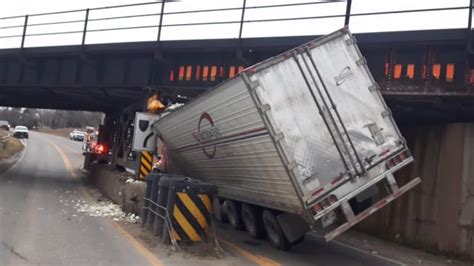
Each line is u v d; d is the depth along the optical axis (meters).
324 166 9.99
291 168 9.77
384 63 14.65
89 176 31.97
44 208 15.76
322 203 9.81
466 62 13.19
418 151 15.57
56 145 75.81
